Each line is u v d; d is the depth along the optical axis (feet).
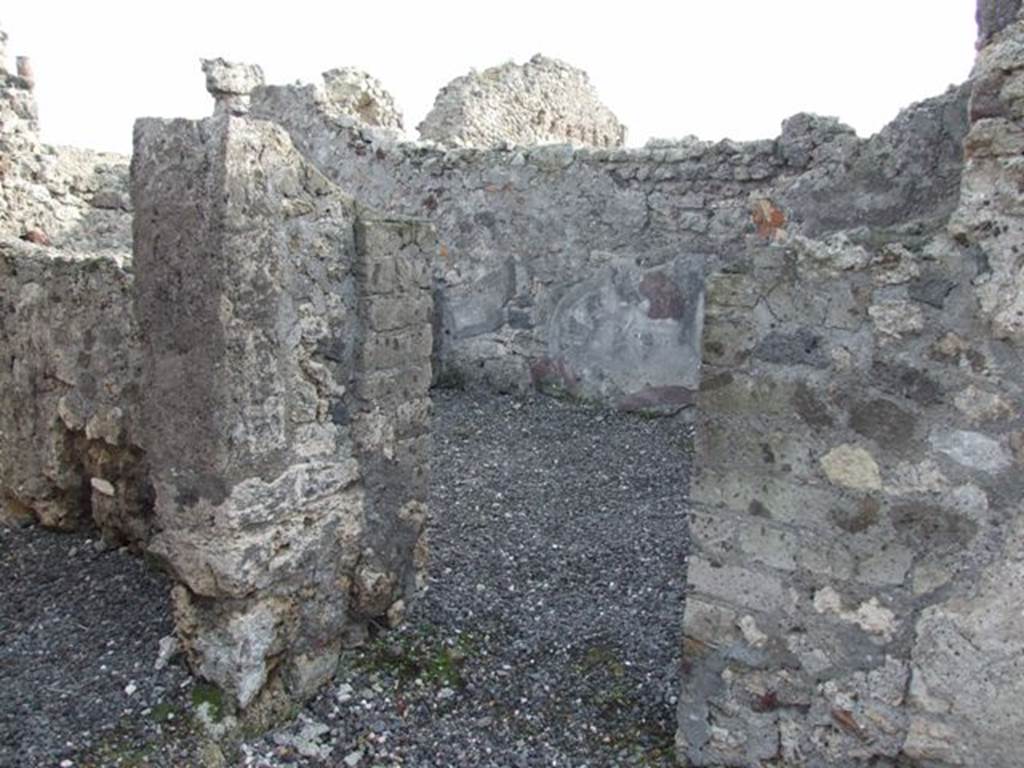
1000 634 8.26
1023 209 7.75
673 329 23.93
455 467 20.08
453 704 11.30
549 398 25.89
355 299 11.49
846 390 8.74
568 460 20.85
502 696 11.48
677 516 17.47
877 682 8.93
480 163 26.17
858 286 8.57
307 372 10.81
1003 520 8.15
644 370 24.45
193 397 9.86
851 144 19.79
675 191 23.48
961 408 8.23
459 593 13.84
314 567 11.17
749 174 22.33
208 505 9.97
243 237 9.66
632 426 23.53
